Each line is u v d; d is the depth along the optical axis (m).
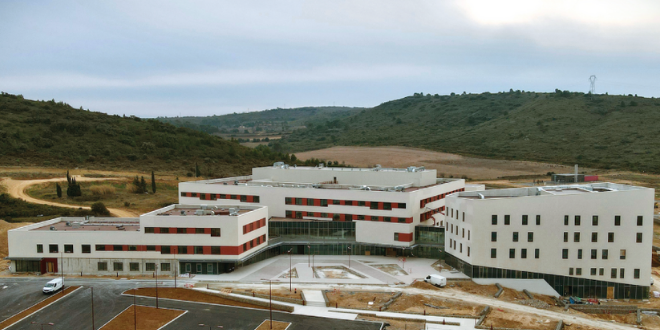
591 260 86.62
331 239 106.69
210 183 125.00
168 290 80.62
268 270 93.38
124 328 64.81
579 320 72.94
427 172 122.50
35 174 172.00
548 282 87.06
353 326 67.12
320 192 108.69
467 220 89.06
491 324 68.69
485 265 87.12
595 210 86.19
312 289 82.69
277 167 138.38
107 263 89.38
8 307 72.00
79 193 154.12
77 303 74.00
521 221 86.56
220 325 66.62
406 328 66.75
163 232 89.31
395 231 103.12
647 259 86.56
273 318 69.69
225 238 89.00
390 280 88.44
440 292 82.38
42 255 89.12
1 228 110.69
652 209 86.19
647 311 78.62
